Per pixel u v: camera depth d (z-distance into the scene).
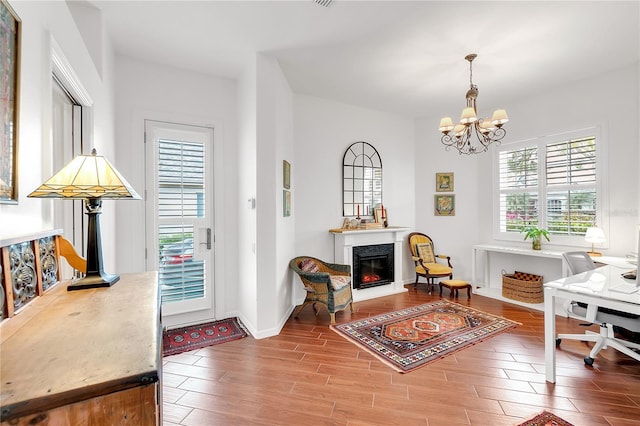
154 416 0.67
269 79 3.03
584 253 3.01
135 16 2.39
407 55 3.04
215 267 3.42
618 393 2.03
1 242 0.94
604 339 2.46
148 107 3.08
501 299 4.15
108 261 2.50
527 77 3.59
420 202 5.19
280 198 3.28
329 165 4.36
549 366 2.17
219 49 2.90
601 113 3.52
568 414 1.83
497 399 1.98
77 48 1.90
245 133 3.26
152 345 0.78
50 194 1.19
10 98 1.11
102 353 0.74
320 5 2.28
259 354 2.61
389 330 3.11
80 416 0.61
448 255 5.01
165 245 3.15
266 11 2.35
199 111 3.34
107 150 2.60
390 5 2.29
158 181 3.13
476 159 4.84
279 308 3.19
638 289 2.08
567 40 2.79
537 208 4.16
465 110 2.85
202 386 2.14
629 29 2.61
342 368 2.37
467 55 3.05
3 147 1.07
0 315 0.94
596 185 3.58
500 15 2.42
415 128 5.21
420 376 2.26
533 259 4.21
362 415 1.83
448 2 2.26
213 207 3.41
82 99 2.01
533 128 4.18
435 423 1.76
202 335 3.00
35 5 1.35
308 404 1.94
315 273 3.40
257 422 1.78
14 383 0.60
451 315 3.54
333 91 4.02
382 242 4.59
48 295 1.23
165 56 3.01
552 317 2.18
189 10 2.33
